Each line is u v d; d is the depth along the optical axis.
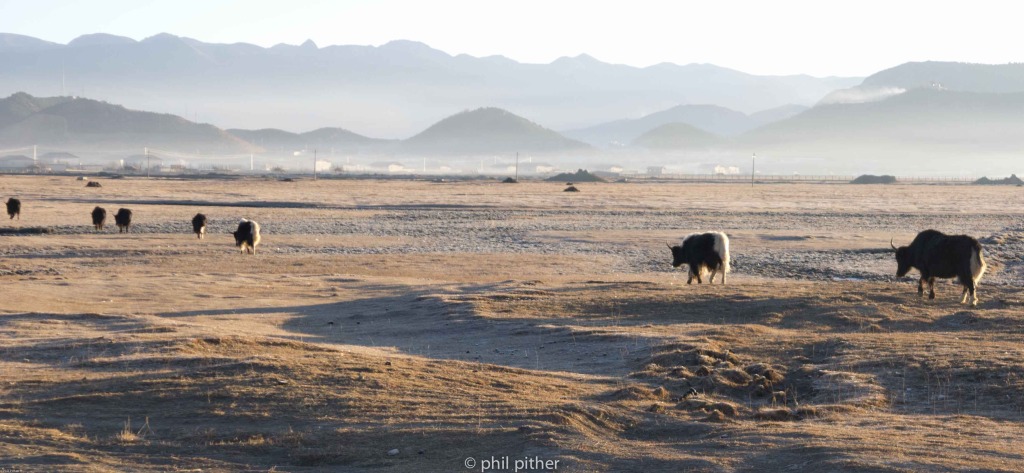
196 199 105.44
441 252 52.22
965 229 73.25
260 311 29.02
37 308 28.28
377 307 29.28
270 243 56.22
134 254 48.81
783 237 61.44
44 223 68.25
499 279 40.44
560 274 42.66
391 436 13.09
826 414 14.84
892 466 11.11
